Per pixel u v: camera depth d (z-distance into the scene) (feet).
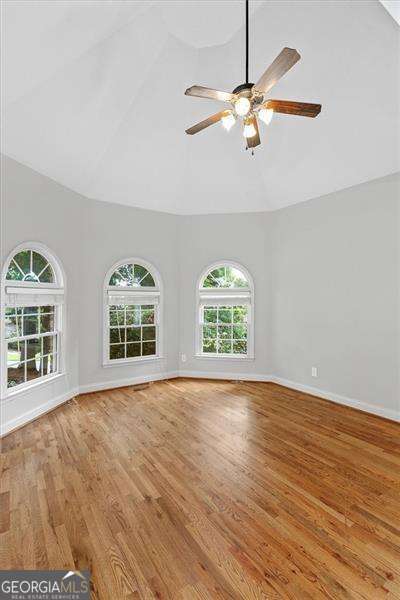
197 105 12.95
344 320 13.53
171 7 9.53
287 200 15.75
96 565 5.36
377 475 8.13
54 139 11.79
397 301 11.83
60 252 13.55
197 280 17.65
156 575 5.18
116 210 15.83
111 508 6.82
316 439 10.18
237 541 5.90
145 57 10.99
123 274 16.46
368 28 8.98
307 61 10.48
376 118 10.88
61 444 9.86
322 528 6.24
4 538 5.97
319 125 12.17
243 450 9.44
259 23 10.02
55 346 13.69
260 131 13.62
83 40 9.32
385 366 12.14
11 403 11.00
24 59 8.94
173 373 17.70
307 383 15.07
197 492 7.39
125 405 13.38
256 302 16.99
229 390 15.46
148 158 14.65
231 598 4.78
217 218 17.40
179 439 10.16
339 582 5.05
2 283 10.93
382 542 5.88
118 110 12.38
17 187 11.49
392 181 11.92
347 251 13.42
